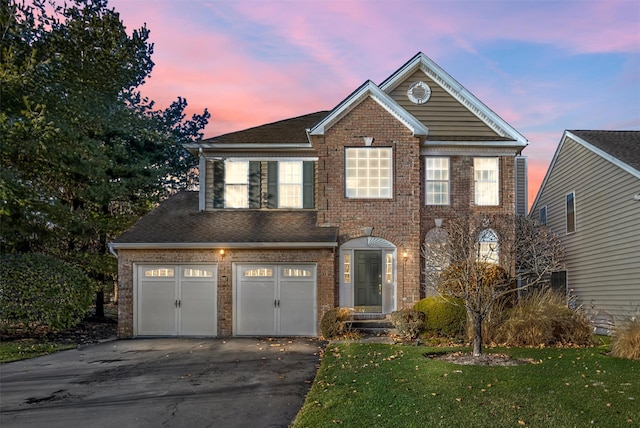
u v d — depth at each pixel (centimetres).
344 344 1361
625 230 1659
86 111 1972
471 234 1372
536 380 876
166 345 1468
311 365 1123
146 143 2333
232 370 1076
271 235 1675
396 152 1738
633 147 1828
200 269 1680
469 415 679
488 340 1372
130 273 1675
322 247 1641
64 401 841
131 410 782
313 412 715
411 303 1689
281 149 1878
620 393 788
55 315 1586
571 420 657
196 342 1523
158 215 1884
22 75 1638
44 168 1811
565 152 2131
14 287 1538
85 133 2036
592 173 1895
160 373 1059
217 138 1925
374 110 1748
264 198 1894
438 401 748
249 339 1584
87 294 1717
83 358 1268
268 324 1656
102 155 1941
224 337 1639
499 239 1598
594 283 1869
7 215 1644
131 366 1146
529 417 670
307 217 1825
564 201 2138
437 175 1848
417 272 1703
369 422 659
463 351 1220
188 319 1669
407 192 1730
